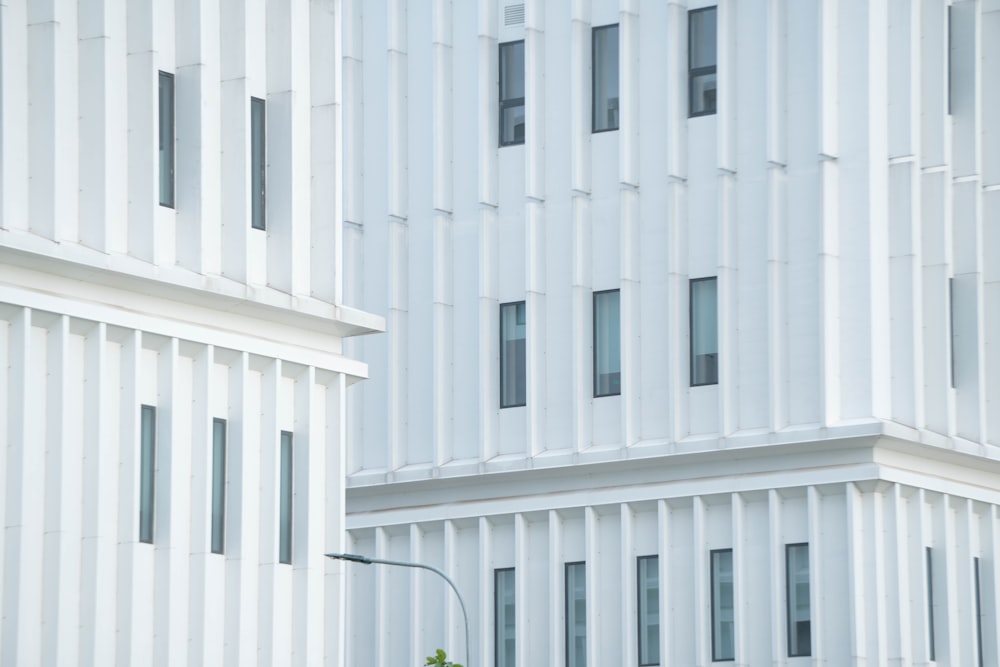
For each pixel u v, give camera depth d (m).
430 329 81.62
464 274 81.31
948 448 75.44
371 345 82.31
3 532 55.19
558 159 79.81
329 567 63.34
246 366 61.22
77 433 56.91
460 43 82.25
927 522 75.75
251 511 61.25
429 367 81.50
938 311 76.38
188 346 59.72
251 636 60.94
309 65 64.50
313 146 64.31
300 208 63.50
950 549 76.44
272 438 61.81
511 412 80.12
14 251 55.12
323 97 64.31
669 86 77.44
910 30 75.62
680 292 76.94
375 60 83.56
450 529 80.19
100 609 56.91
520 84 81.06
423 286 82.00
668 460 76.06
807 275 75.12
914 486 74.62
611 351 78.44
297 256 63.19
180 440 59.41
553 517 78.31
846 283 74.56
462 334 81.12
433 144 81.75
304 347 63.62
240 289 60.72
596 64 79.62
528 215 79.38
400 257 82.12
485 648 78.88
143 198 58.84
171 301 59.59
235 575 60.47
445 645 79.75
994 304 78.50
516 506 78.88
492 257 80.75
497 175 81.06
